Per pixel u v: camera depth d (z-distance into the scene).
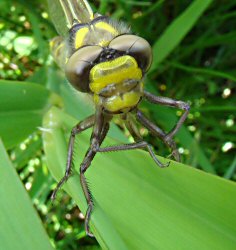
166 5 0.09
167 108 0.07
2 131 0.05
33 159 0.08
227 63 0.09
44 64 0.08
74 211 0.07
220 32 0.09
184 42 0.09
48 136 0.05
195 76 0.08
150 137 0.08
